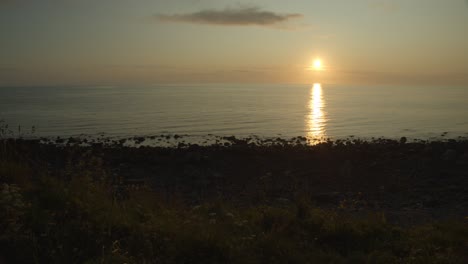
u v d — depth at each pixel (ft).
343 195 45.83
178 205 29.53
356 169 59.77
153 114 182.80
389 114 191.21
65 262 17.79
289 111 212.23
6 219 19.44
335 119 165.68
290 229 25.08
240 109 224.74
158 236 21.68
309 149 76.02
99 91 639.76
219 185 50.67
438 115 184.03
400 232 26.12
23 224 19.60
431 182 51.85
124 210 24.85
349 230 25.05
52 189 24.22
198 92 610.24
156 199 29.63
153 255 19.86
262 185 49.57
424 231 26.63
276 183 51.11
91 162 33.42
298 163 64.13
